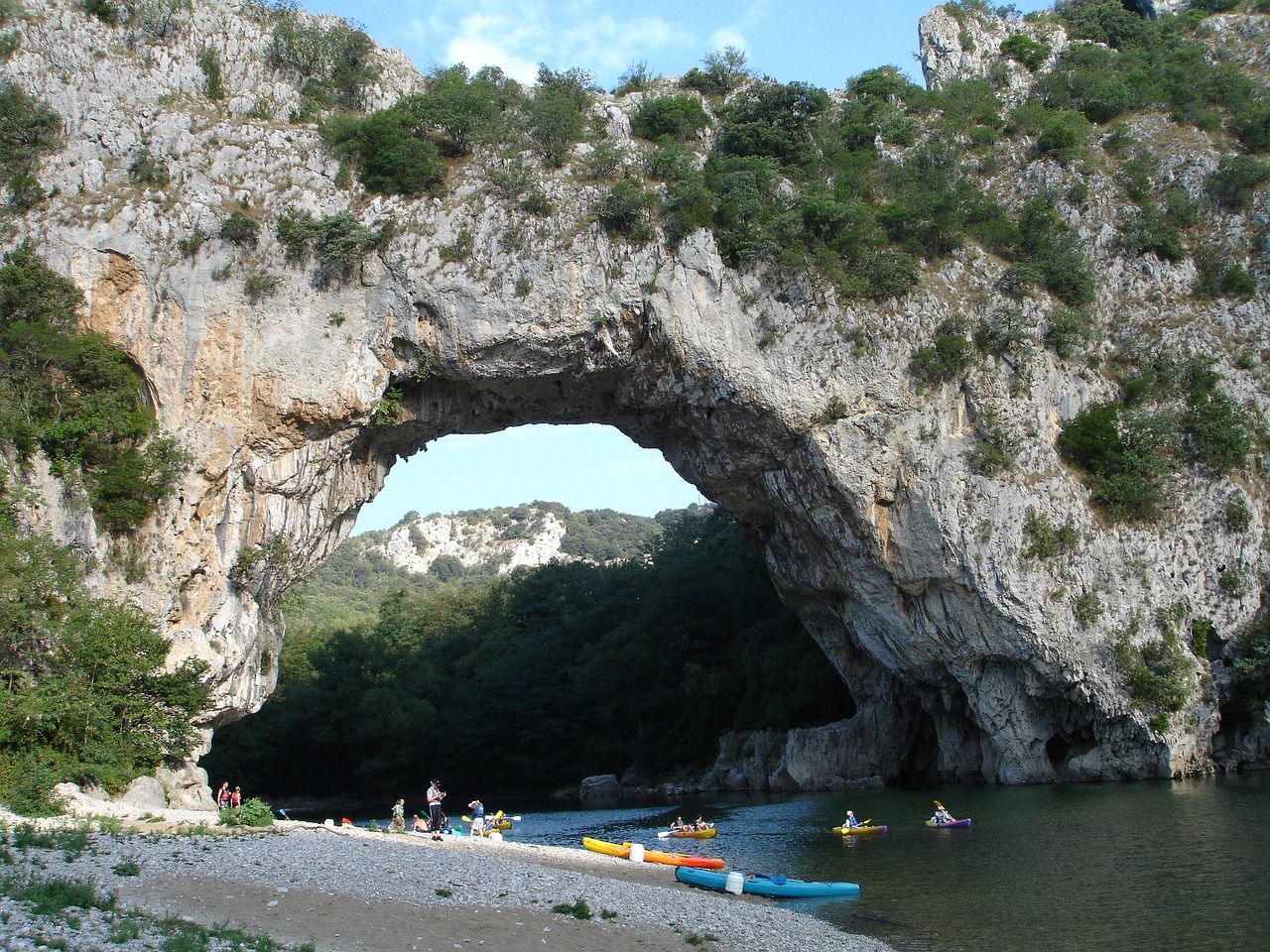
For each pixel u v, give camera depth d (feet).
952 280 153.07
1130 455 147.02
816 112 167.73
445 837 111.75
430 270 136.15
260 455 131.13
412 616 346.13
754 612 238.27
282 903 58.18
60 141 134.31
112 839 72.38
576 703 251.60
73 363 120.47
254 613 133.49
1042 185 169.37
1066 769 147.43
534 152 150.41
